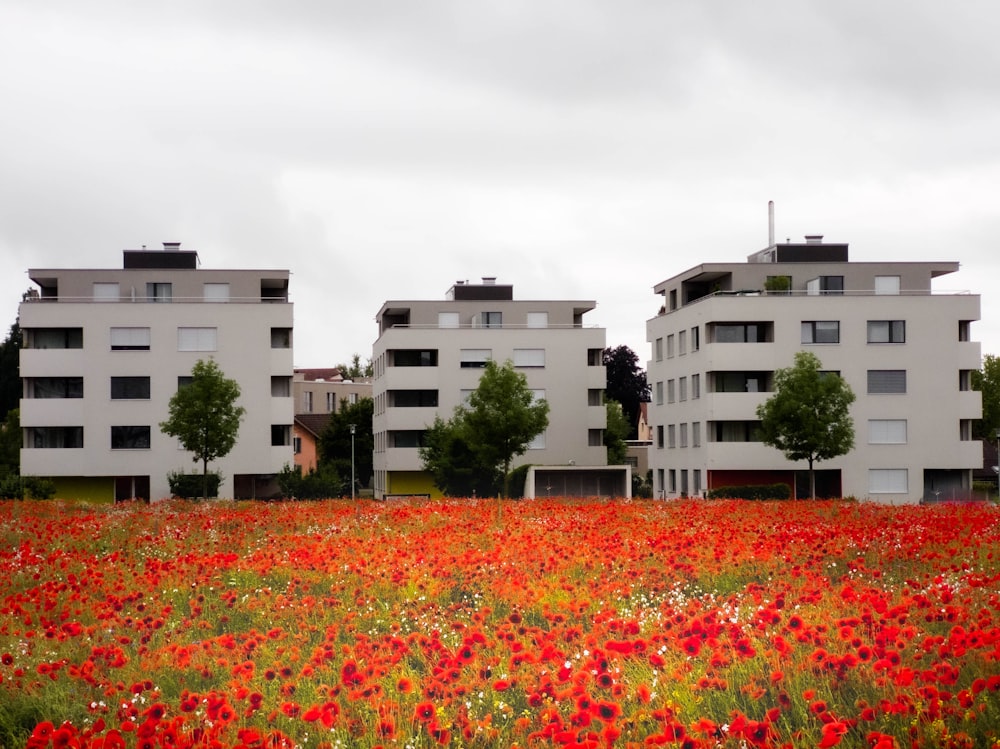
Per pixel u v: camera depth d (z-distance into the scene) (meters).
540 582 15.06
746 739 7.55
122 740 7.85
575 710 8.27
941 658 9.34
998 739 7.04
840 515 27.48
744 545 19.16
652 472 84.25
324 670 10.49
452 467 72.75
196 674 10.80
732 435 68.62
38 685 10.27
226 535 24.12
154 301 72.62
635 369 125.69
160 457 71.88
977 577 14.02
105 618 13.38
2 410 117.56
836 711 8.42
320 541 22.70
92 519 28.77
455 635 12.09
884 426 68.50
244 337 72.94
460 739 8.22
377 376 92.19
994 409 91.19
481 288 88.00
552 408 83.19
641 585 15.32
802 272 71.75
